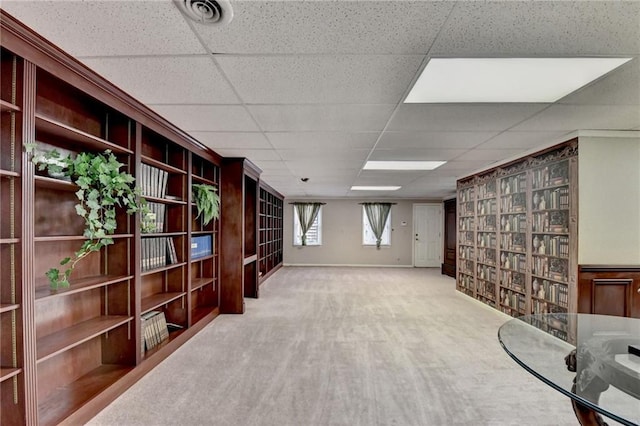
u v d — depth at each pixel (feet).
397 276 27.78
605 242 11.08
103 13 4.89
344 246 34.19
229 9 4.76
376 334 12.73
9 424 5.52
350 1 4.57
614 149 10.97
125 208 8.50
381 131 10.78
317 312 15.97
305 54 6.05
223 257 15.69
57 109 7.16
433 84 7.25
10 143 5.47
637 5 4.60
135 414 7.25
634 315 11.02
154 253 10.32
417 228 34.01
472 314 15.76
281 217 33.09
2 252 5.47
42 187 6.95
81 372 8.11
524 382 8.83
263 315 15.39
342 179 21.63
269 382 8.75
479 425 6.95
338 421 7.06
